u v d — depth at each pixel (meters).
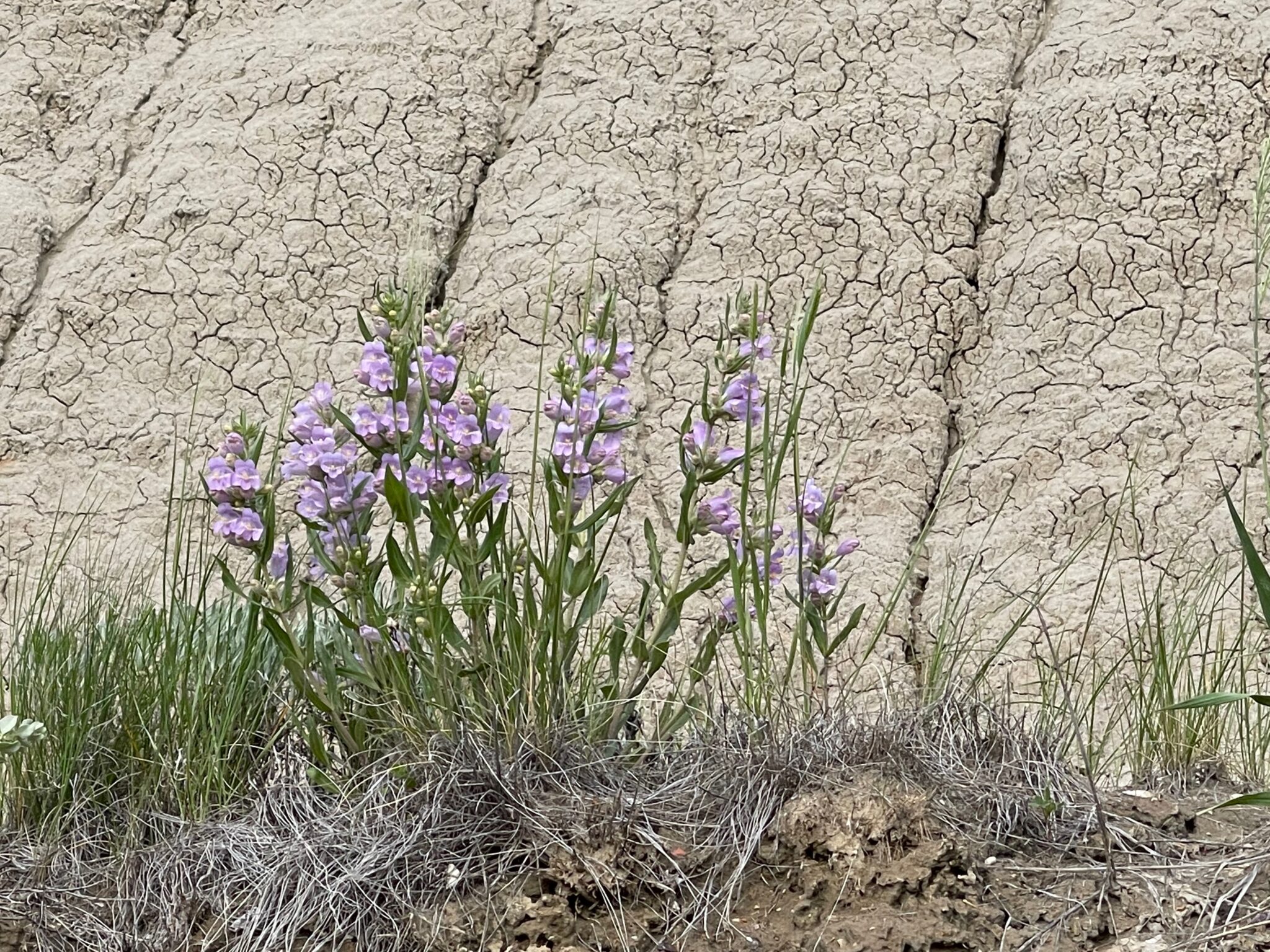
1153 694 3.61
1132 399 5.78
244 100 6.96
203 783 3.23
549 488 3.17
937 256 6.29
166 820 3.16
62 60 7.23
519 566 3.27
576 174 6.64
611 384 5.32
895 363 6.11
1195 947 2.49
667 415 6.10
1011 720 3.17
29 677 3.47
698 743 3.15
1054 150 6.28
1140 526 5.55
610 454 3.17
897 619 5.48
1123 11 6.55
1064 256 6.06
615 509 3.23
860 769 2.89
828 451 5.95
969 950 2.55
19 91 7.12
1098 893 2.67
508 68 7.05
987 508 5.78
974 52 6.73
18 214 6.73
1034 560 5.59
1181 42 6.35
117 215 6.71
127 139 7.04
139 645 3.51
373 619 3.13
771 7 6.92
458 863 2.84
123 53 7.30
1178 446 5.67
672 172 6.64
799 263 6.34
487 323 6.33
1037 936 2.58
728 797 2.89
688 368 6.21
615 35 6.94
